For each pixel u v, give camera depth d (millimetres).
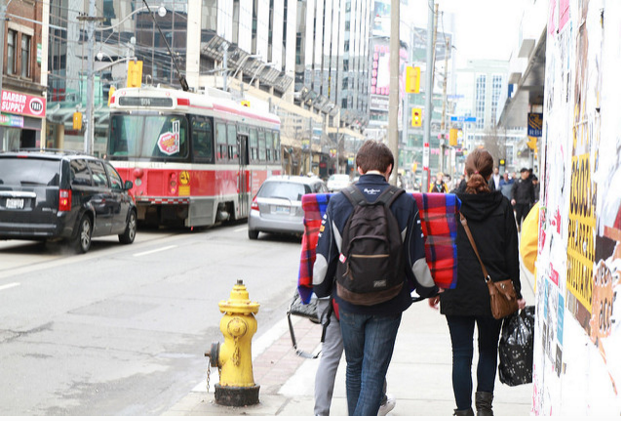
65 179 16250
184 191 22594
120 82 59719
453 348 5789
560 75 4332
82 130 56375
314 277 4668
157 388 7207
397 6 23047
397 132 23250
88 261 15977
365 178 4621
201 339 9312
